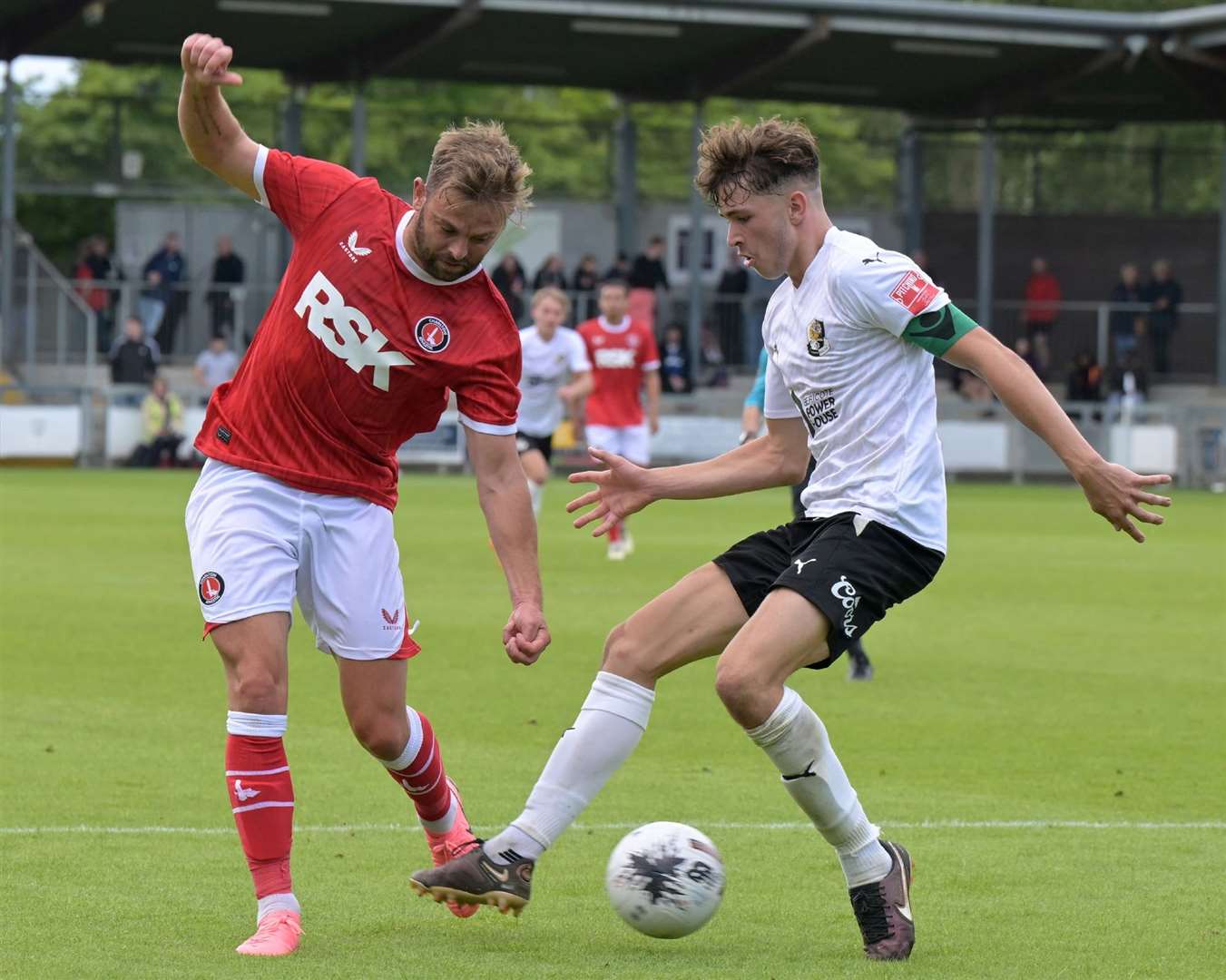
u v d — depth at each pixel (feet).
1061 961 51.70
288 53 386.93
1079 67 384.06
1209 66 377.91
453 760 83.05
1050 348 417.28
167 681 105.29
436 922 55.62
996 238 436.76
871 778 80.18
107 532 208.13
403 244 53.16
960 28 366.02
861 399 53.06
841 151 464.65
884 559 52.08
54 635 123.95
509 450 55.26
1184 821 71.51
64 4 346.74
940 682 109.19
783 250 53.57
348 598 54.60
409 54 369.91
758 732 51.19
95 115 391.04
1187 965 51.42
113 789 75.00
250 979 48.47
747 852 65.62
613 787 77.30
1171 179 438.40
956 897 59.21
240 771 52.49
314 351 53.47
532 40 376.68
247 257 398.21
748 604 53.57
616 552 188.96
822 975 49.93
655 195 429.79
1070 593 163.02
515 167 51.13
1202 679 111.34
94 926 54.24
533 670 111.86
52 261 506.07
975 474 376.07
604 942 53.52
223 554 53.31
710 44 378.94
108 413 351.46
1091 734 91.61
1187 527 249.34
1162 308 410.93
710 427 357.00
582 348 184.03
